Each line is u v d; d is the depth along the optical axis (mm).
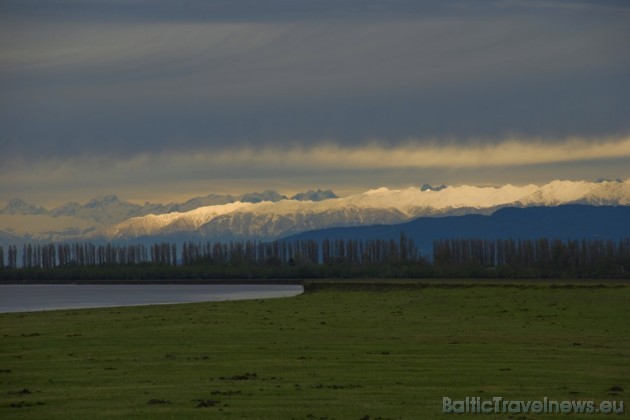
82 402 60562
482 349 88938
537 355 84000
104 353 88000
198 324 120562
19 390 65562
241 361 80938
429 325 116375
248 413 56125
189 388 65938
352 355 84688
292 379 70062
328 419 54406
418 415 56031
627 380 69562
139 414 56094
